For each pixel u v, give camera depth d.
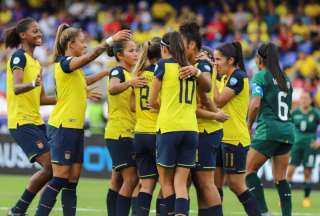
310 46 79.81
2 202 42.72
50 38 82.75
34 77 32.50
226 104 32.50
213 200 30.28
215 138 30.39
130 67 32.31
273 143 34.47
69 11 89.25
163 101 29.08
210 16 87.94
